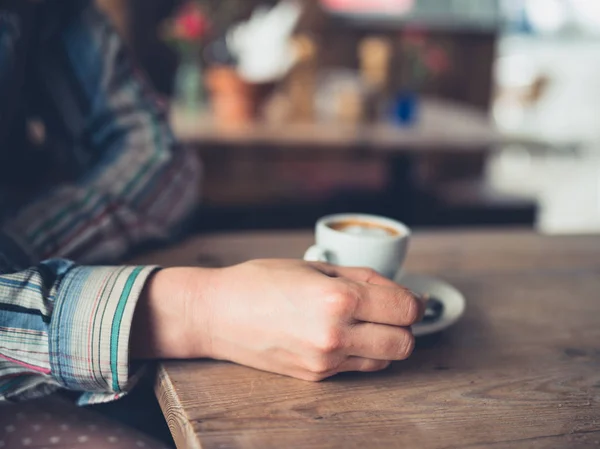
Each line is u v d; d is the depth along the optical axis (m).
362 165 2.95
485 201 2.12
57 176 0.96
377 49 2.13
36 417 0.64
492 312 0.66
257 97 1.85
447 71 3.44
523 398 0.54
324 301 0.53
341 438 0.49
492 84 3.53
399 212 2.13
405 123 2.00
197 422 0.50
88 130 0.78
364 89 2.01
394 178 2.16
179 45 2.09
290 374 0.55
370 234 0.64
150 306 0.55
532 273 0.74
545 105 5.96
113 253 0.69
